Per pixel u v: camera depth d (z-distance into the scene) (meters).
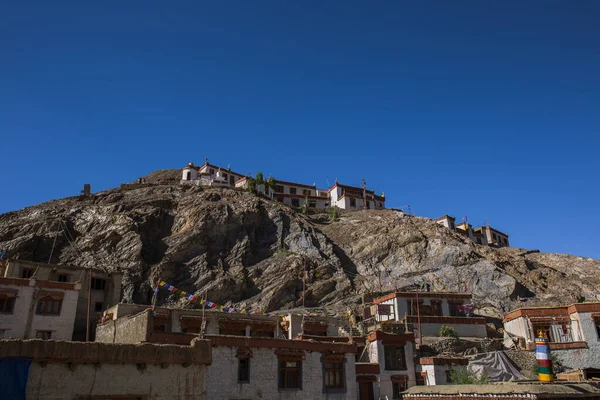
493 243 125.62
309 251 89.38
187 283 77.38
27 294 46.62
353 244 97.00
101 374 22.27
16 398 19.81
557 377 39.19
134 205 91.38
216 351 29.47
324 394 32.84
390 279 86.06
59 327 47.19
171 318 43.53
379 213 115.56
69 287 49.09
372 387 41.16
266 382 30.70
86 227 83.81
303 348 33.06
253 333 47.25
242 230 90.50
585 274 94.88
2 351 20.02
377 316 60.59
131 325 33.47
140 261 77.00
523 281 84.00
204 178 114.06
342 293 79.62
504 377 42.75
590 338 45.38
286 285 78.38
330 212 114.50
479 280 81.19
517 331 50.66
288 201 121.06
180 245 82.06
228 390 29.08
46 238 79.38
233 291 76.94
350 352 35.00
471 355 46.41
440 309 60.53
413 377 42.38
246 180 113.50
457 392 25.62
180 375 24.72
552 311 48.97
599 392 24.03
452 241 91.88
